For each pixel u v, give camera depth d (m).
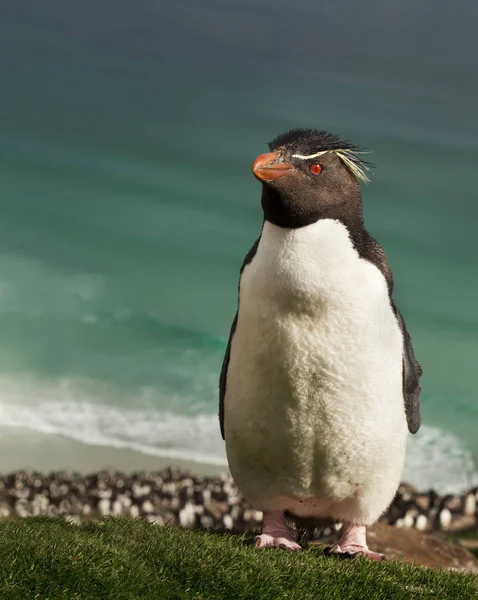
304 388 7.14
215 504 18.97
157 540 7.77
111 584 6.73
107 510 18.16
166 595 6.78
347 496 7.76
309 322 6.96
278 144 7.10
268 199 6.97
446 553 12.30
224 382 7.86
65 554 6.93
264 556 7.45
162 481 19.78
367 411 7.23
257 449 7.53
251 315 7.13
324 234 6.91
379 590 7.13
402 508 18.91
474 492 19.91
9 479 19.25
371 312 7.00
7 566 6.71
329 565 7.46
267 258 7.01
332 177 6.96
